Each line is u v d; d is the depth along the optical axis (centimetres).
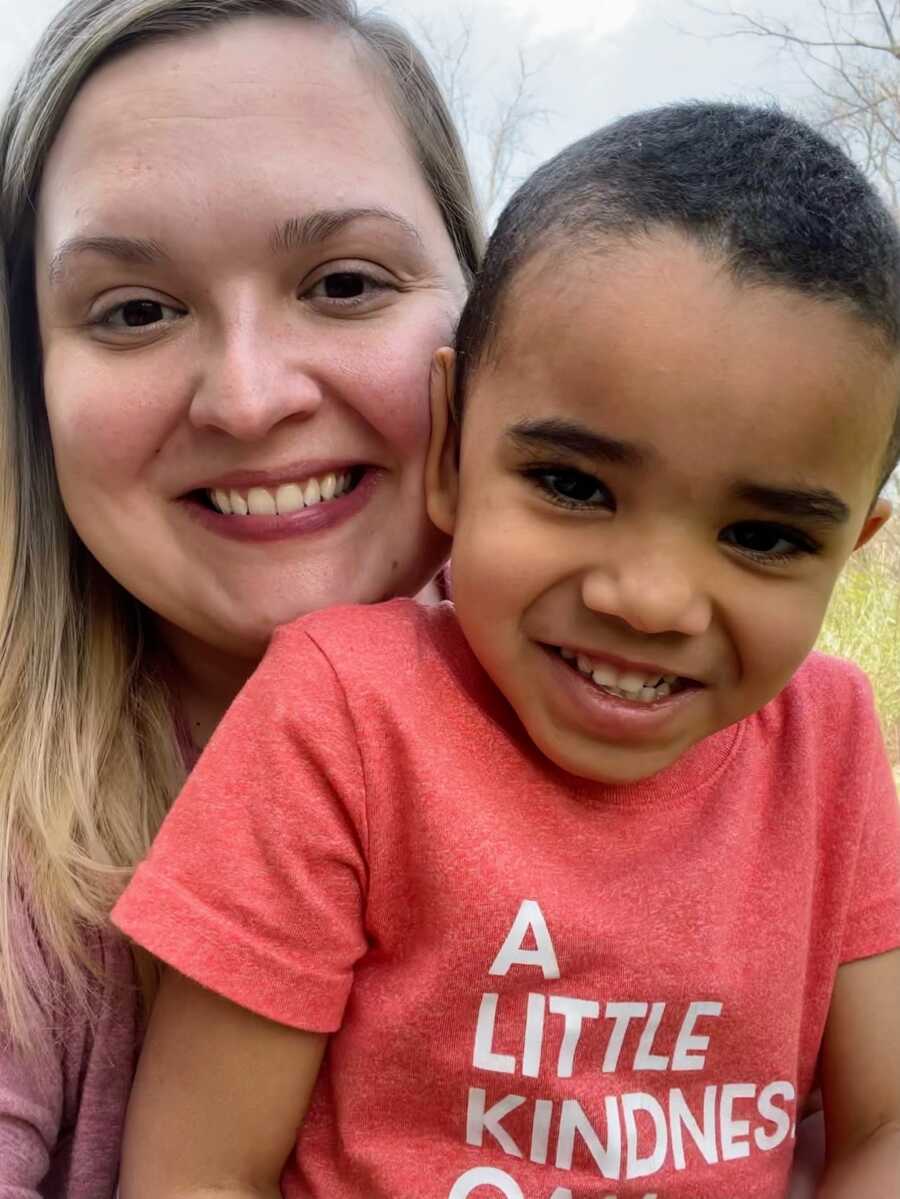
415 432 35
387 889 29
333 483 35
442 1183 28
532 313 27
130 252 32
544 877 29
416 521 36
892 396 26
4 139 37
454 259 38
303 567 34
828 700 36
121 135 32
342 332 34
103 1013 34
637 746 29
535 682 28
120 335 33
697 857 31
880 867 35
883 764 36
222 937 28
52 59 35
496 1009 28
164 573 35
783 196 25
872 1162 34
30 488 39
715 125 28
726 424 25
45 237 35
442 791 29
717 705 29
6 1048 32
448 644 32
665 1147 29
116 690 38
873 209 26
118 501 34
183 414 33
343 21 36
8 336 38
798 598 27
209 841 29
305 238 32
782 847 32
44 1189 35
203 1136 29
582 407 26
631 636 27
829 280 25
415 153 37
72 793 36
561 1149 28
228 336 32
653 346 24
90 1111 33
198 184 31
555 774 30
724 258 25
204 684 40
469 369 30
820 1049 35
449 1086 28
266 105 32
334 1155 30
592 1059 29
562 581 27
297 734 29
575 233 26
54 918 34
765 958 31
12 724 37
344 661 30
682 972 29
